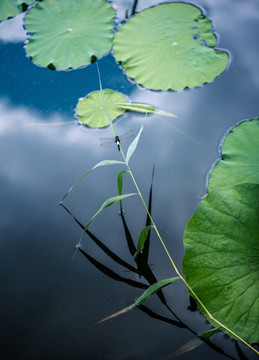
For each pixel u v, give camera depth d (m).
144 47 2.34
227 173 2.13
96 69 2.35
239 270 2.01
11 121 2.30
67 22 2.42
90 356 2.02
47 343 2.03
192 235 2.04
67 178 2.21
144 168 2.19
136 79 2.30
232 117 2.24
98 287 2.07
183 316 2.03
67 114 2.29
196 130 2.23
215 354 1.99
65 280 2.09
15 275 2.10
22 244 2.13
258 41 2.34
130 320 2.04
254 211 2.04
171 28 2.36
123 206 2.15
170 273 2.07
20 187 2.20
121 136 2.24
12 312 2.06
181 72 2.29
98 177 2.20
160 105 2.27
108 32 2.39
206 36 2.34
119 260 2.10
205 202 2.06
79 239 2.13
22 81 2.36
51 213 2.16
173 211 2.13
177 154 2.20
